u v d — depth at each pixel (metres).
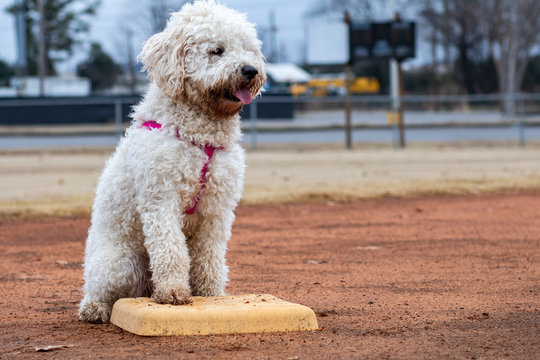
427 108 59.22
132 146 5.45
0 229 11.53
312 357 4.76
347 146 27.78
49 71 75.81
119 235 5.64
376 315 6.01
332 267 8.34
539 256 8.74
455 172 19.41
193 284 5.79
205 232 5.66
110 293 5.66
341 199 14.78
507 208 13.30
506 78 59.75
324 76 73.19
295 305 5.59
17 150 26.97
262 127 34.69
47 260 9.05
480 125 37.34
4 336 5.48
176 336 5.27
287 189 15.88
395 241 10.06
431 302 6.48
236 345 5.04
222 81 5.25
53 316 6.16
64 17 75.75
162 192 5.31
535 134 33.50
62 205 13.68
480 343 5.06
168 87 5.37
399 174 18.97
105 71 75.12
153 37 5.46
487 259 8.62
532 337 5.20
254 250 9.51
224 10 5.52
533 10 56.78
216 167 5.39
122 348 5.01
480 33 65.88
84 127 36.06
